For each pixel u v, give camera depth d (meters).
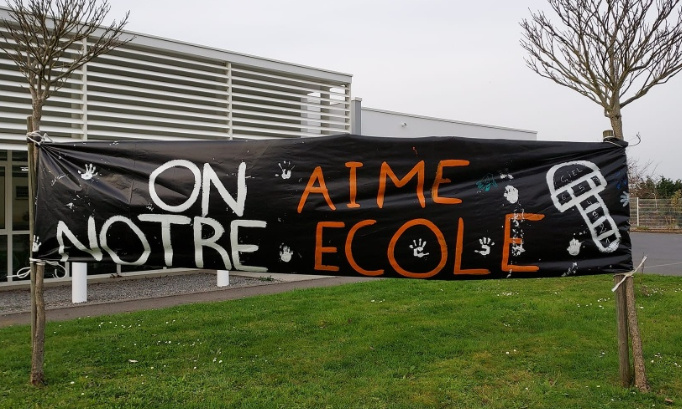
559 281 11.12
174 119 11.02
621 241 4.80
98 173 5.11
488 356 5.88
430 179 4.89
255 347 6.25
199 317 7.83
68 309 8.90
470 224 4.85
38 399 4.70
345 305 8.69
